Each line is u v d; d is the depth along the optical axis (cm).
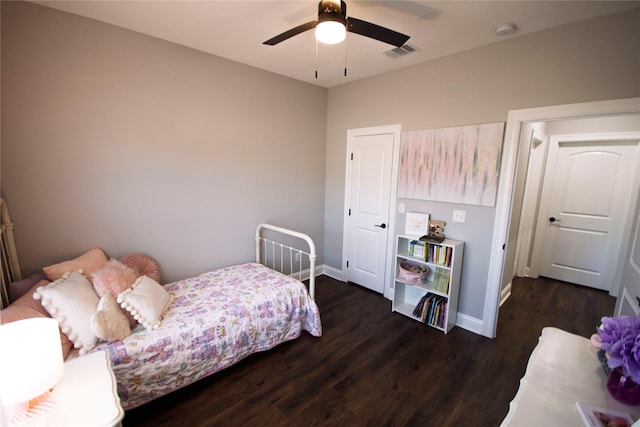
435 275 287
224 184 299
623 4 178
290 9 196
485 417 179
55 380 99
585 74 202
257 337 227
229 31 229
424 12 194
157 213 257
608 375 102
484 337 267
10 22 182
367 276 369
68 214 214
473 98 255
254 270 296
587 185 375
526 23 206
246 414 180
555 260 406
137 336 178
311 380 209
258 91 313
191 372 192
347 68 306
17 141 190
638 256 164
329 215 406
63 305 159
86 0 185
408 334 270
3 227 181
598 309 323
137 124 238
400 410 184
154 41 239
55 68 199
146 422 174
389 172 329
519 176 319
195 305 218
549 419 88
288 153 353
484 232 262
